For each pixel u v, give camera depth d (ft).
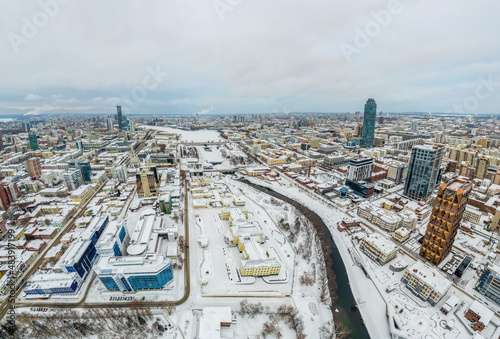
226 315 600.80
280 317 642.22
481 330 590.14
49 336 577.43
